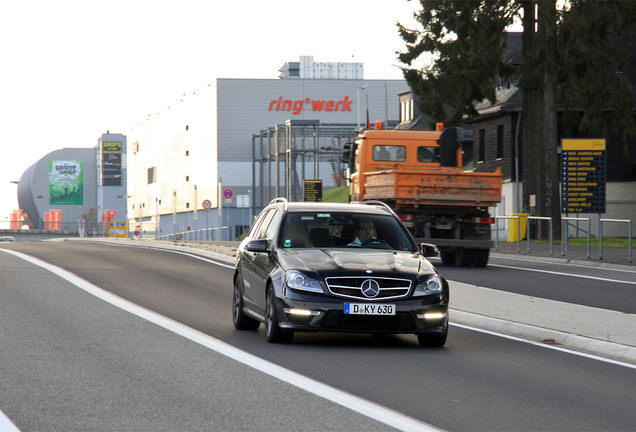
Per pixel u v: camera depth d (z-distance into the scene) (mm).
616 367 13086
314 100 155375
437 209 33156
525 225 53875
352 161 38750
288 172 111062
